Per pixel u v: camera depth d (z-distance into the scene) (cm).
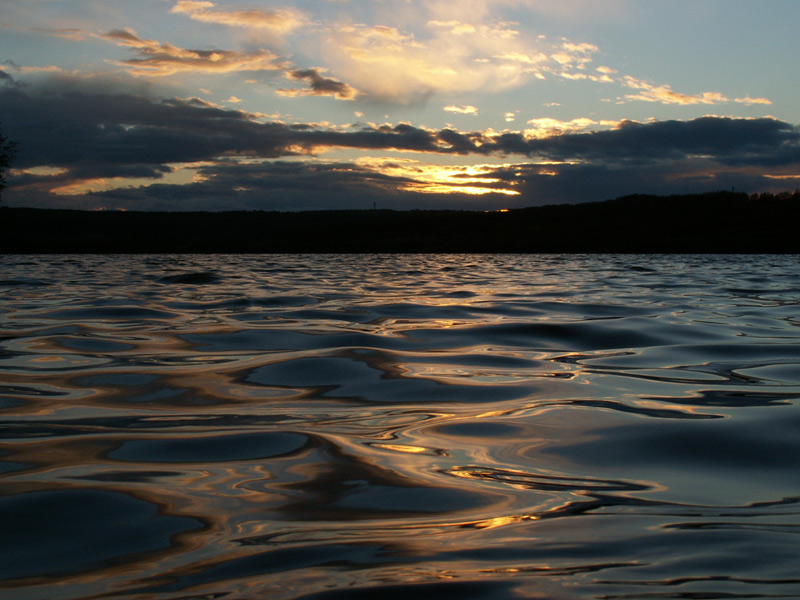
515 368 443
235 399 356
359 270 1933
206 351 505
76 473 236
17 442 276
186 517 195
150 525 189
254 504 206
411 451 265
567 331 601
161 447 269
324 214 10256
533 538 181
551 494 217
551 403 346
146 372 428
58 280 1379
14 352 504
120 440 279
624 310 784
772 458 255
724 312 768
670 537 181
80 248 4738
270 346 526
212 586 153
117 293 1045
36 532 183
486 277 1552
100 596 149
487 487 223
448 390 377
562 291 1095
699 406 338
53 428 298
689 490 221
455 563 165
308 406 342
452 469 243
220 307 826
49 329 628
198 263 2538
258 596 148
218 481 227
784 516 198
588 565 164
